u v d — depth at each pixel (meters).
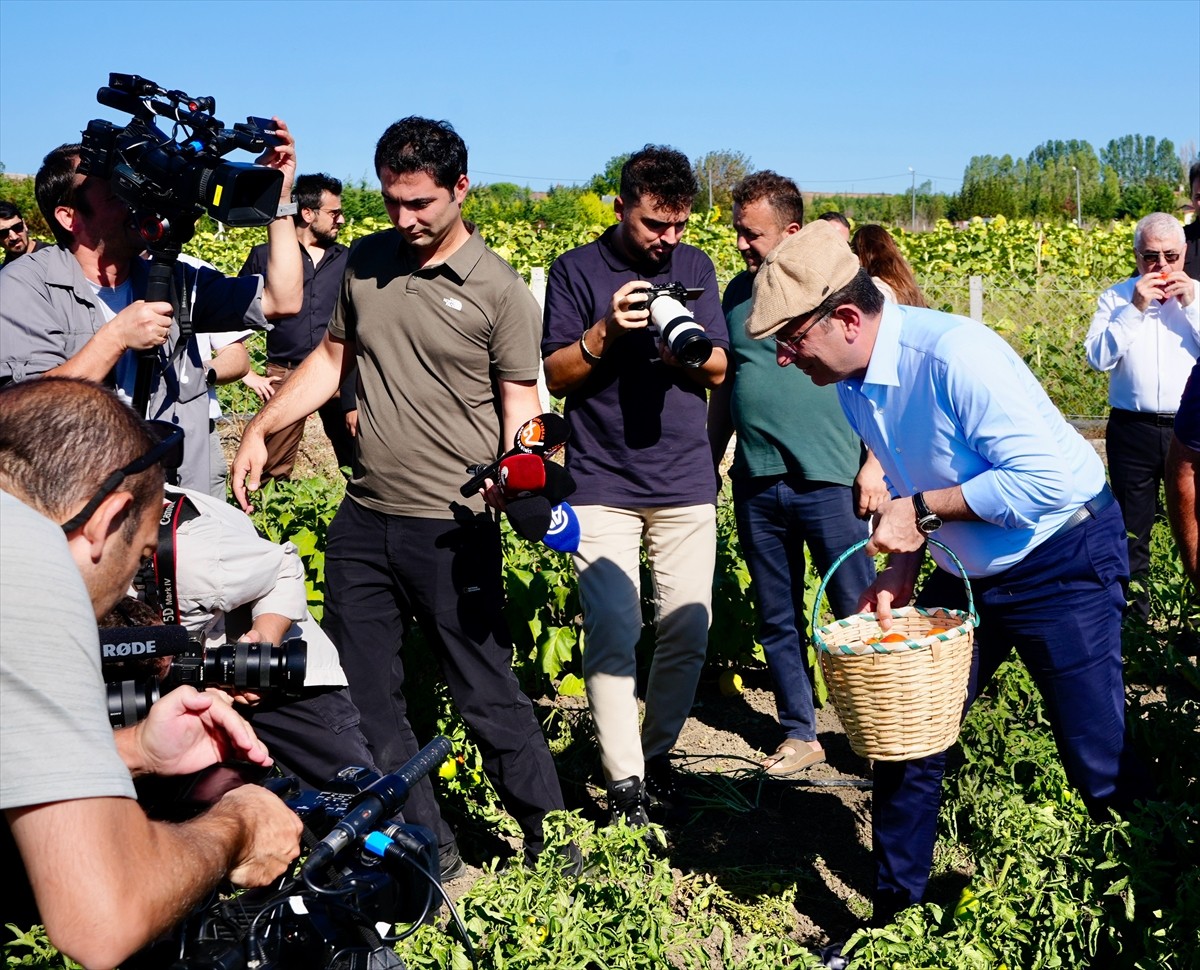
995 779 4.63
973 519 3.38
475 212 33.50
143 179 3.51
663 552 4.61
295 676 2.54
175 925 1.98
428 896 2.24
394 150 3.74
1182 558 3.83
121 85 3.54
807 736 5.27
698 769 5.29
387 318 3.96
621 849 3.64
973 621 3.41
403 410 3.96
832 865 4.55
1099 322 6.50
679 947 3.74
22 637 1.73
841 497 4.94
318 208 7.72
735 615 6.14
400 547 4.01
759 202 4.89
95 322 3.93
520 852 4.56
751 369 4.97
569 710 5.81
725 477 9.24
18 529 1.80
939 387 3.33
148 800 2.43
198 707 2.25
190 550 3.12
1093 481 3.52
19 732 1.71
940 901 4.23
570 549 4.03
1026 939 3.44
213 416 4.81
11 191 25.16
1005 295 13.52
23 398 2.03
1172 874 3.55
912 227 50.03
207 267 4.33
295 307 4.38
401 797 2.24
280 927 2.15
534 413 4.05
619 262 4.52
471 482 3.85
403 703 4.30
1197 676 5.05
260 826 2.12
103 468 2.00
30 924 3.09
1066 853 3.58
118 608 2.66
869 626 3.70
